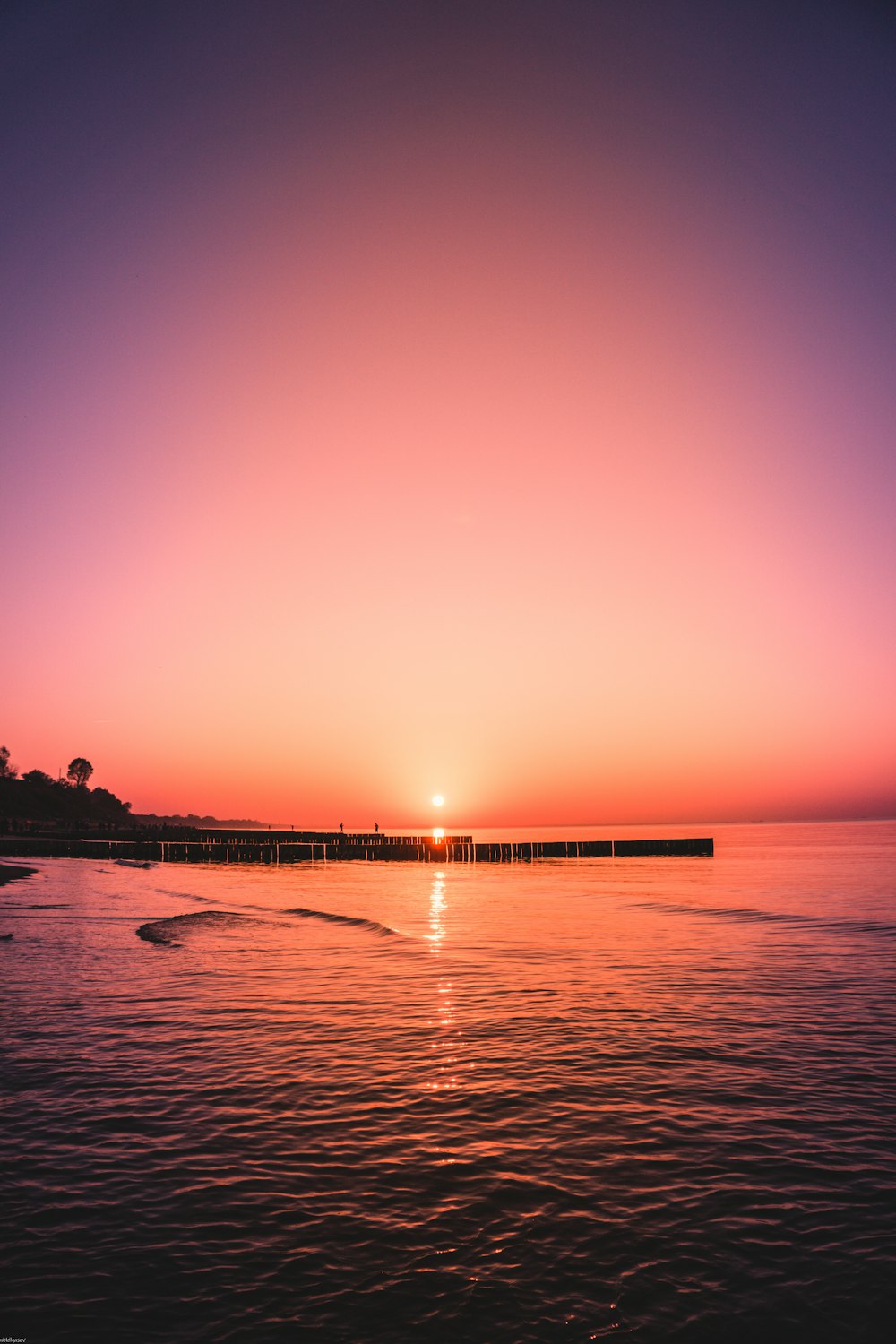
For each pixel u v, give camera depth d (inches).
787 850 3624.5
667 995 595.5
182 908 1227.2
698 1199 275.9
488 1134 332.5
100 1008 550.9
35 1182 290.0
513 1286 225.5
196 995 593.0
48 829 4773.6
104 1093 381.7
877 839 5462.6
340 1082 396.5
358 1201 275.3
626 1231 254.8
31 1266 235.6
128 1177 293.3
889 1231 253.9
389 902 1352.1
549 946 829.8
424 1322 210.1
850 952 792.3
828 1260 237.9
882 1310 214.2
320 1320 211.2
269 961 739.4
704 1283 226.8
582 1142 324.2
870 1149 316.8
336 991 605.9
